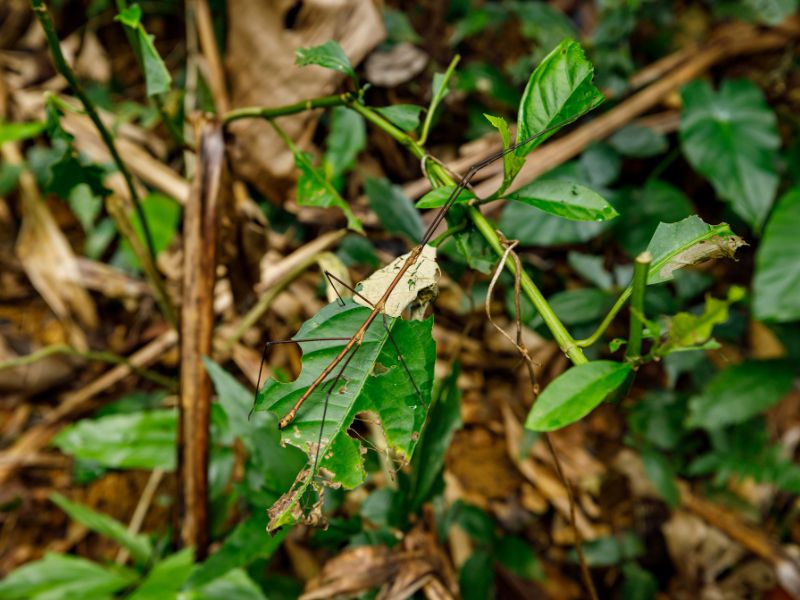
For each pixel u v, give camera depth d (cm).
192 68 102
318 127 97
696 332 46
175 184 101
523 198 52
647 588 86
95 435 75
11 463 92
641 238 91
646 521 94
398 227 76
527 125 50
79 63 116
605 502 94
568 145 95
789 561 89
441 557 67
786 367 92
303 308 95
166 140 110
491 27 115
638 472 96
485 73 105
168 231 102
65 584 70
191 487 67
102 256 109
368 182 76
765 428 95
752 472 92
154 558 75
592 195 51
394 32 101
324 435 48
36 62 116
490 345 102
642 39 119
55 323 107
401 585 64
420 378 48
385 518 67
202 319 65
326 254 72
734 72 112
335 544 69
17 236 113
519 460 95
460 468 95
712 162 91
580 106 50
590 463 97
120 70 118
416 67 98
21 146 109
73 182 68
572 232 86
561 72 49
